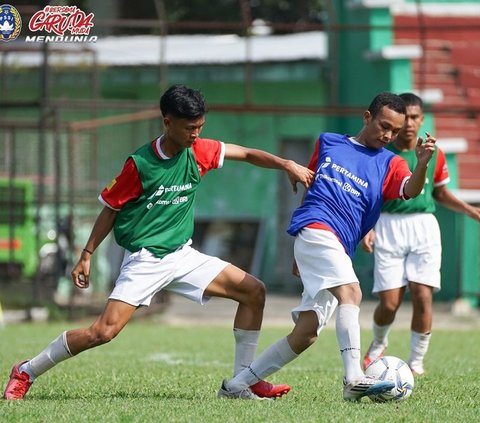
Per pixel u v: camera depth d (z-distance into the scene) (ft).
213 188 282.15
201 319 209.46
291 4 314.76
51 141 242.78
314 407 76.23
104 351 138.82
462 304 216.33
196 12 307.78
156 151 80.38
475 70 270.05
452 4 278.67
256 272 275.39
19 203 225.15
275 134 281.54
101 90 278.87
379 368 81.10
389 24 262.06
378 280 109.09
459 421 70.95
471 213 109.81
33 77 265.75
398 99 82.64
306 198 82.84
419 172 79.51
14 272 226.17
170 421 68.74
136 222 80.94
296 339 81.66
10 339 153.28
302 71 276.62
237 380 82.99
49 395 86.58
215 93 284.20
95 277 213.25
